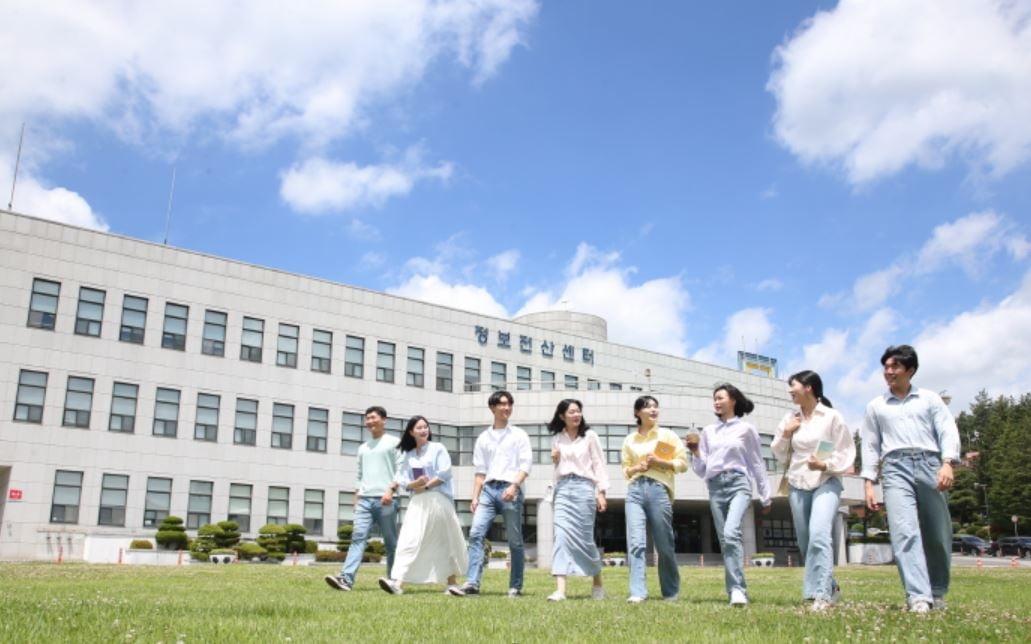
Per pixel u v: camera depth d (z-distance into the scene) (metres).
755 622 5.45
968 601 8.56
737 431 7.84
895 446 6.78
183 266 34.19
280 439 35.44
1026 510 68.56
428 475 9.02
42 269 30.86
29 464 29.31
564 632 4.96
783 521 47.19
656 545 8.30
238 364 34.84
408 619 5.56
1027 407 89.62
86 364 31.14
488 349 43.00
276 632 4.68
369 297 39.44
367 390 38.41
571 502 8.37
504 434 9.12
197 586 9.63
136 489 31.36
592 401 39.00
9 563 20.75
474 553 8.82
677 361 51.53
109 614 5.41
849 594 9.60
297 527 32.47
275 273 36.69
